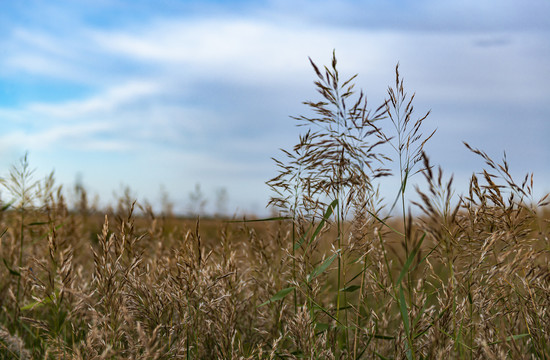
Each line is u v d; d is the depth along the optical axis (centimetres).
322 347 251
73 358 229
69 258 249
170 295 237
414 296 264
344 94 254
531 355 226
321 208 259
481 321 236
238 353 246
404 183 239
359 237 250
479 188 232
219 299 240
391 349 276
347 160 261
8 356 278
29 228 406
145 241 337
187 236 249
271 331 296
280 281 315
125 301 232
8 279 360
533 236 237
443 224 221
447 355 222
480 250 229
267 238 333
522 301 235
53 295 250
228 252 323
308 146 262
